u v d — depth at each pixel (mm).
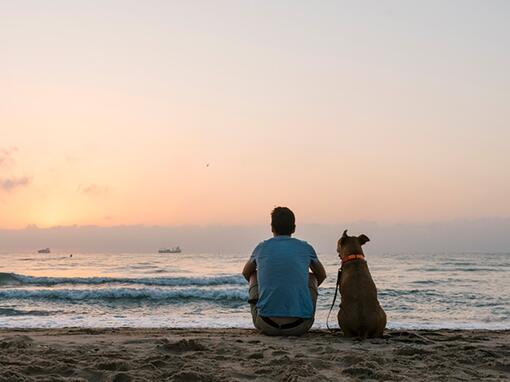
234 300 17516
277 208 6535
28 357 4430
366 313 5910
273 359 4324
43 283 25359
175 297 18031
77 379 3621
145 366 4094
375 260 64125
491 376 4035
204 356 4566
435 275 34312
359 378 3828
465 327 10219
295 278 6160
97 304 16453
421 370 4141
